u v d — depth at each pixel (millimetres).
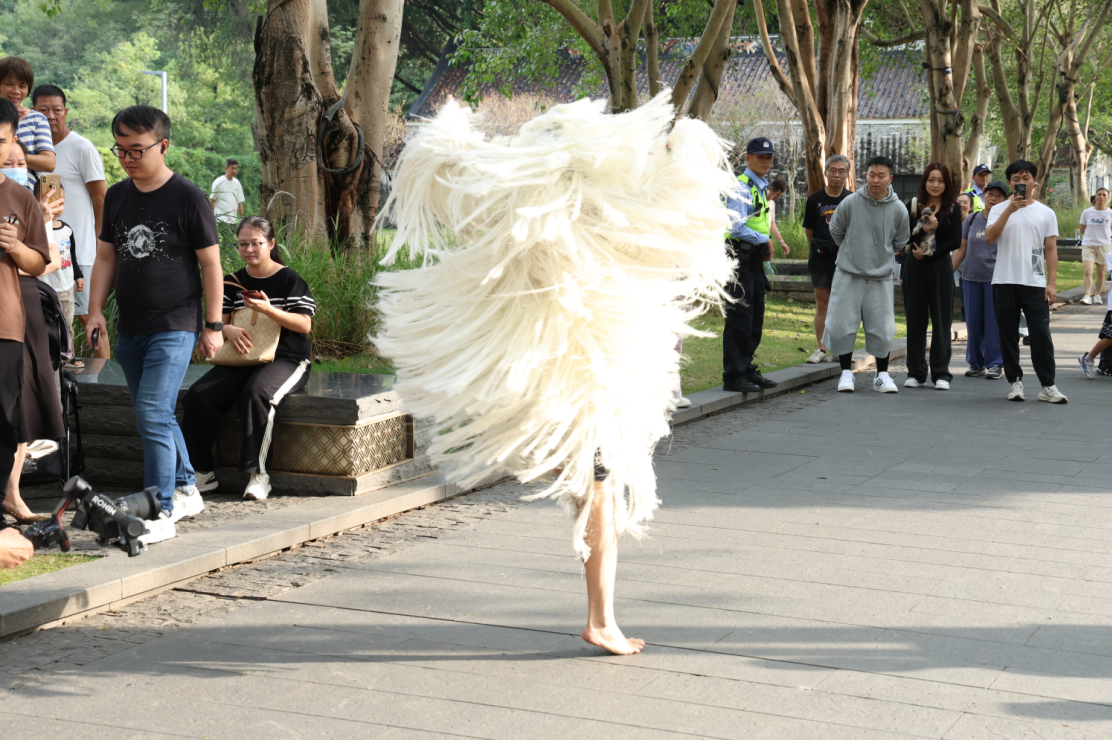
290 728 4504
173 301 6891
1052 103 41000
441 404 4852
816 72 30781
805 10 22516
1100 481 8984
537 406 4738
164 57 71688
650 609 5941
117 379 8617
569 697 4805
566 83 50312
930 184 13797
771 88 46375
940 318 14148
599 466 5008
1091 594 6172
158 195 6891
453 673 5082
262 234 8312
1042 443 10586
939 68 20938
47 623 5633
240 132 66000
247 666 5164
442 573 6598
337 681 4988
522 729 4492
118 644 5441
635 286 4754
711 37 16719
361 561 6859
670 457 9977
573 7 15906
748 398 13047
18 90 8773
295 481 8195
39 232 6625
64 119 10281
